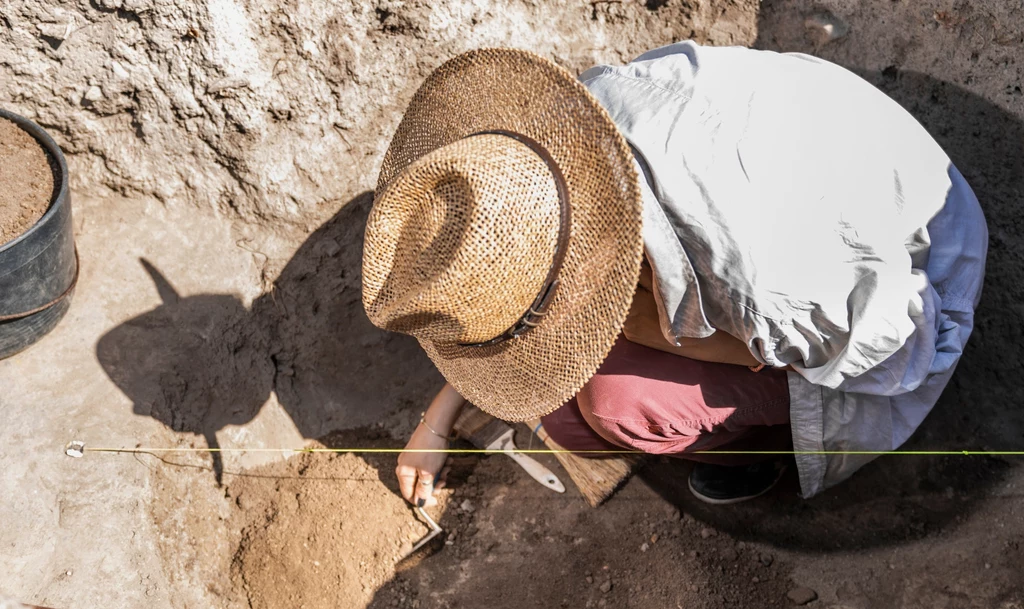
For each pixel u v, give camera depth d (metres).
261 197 2.63
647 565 2.36
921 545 2.26
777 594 2.26
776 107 1.76
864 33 2.52
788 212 1.68
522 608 2.28
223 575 2.29
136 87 2.47
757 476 2.40
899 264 1.75
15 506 2.13
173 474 2.35
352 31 2.50
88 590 2.10
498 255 1.54
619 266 1.59
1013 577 2.10
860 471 2.45
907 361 1.90
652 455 2.60
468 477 2.59
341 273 2.73
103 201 2.61
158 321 2.51
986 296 2.42
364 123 2.62
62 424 2.28
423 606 2.29
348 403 2.71
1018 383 2.39
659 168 1.66
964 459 2.37
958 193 1.96
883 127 1.85
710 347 2.01
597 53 2.65
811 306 1.74
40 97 2.46
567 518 2.48
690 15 2.62
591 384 2.14
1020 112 2.37
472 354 1.86
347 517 2.43
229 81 2.46
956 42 2.43
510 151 1.58
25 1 2.29
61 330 2.42
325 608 2.26
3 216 2.20
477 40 2.58
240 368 2.58
